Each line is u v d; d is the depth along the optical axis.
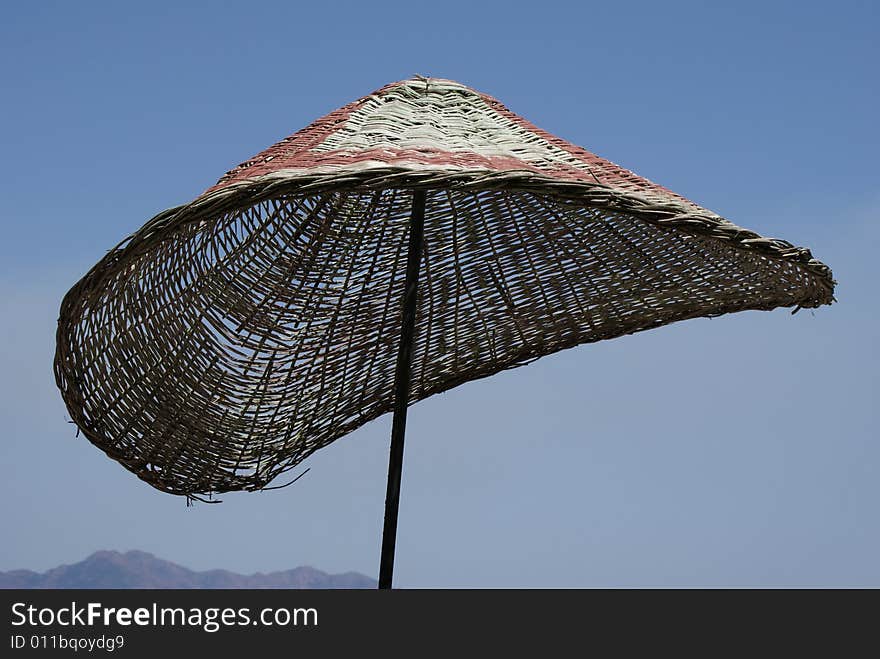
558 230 2.16
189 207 1.44
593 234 2.12
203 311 2.09
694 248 1.97
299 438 2.29
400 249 2.28
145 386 2.00
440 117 1.83
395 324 2.32
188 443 2.14
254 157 1.81
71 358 1.78
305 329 2.26
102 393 1.92
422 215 1.99
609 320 2.20
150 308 1.94
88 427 1.92
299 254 2.22
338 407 2.33
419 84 1.93
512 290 2.25
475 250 2.25
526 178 1.38
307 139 1.77
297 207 2.18
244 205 1.43
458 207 2.21
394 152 1.53
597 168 1.69
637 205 1.44
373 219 2.25
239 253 2.12
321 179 1.38
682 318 2.12
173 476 2.14
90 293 1.61
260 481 2.25
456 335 2.32
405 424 1.93
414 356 2.34
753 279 1.92
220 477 2.21
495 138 1.77
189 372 2.10
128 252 1.51
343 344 2.30
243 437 2.22
